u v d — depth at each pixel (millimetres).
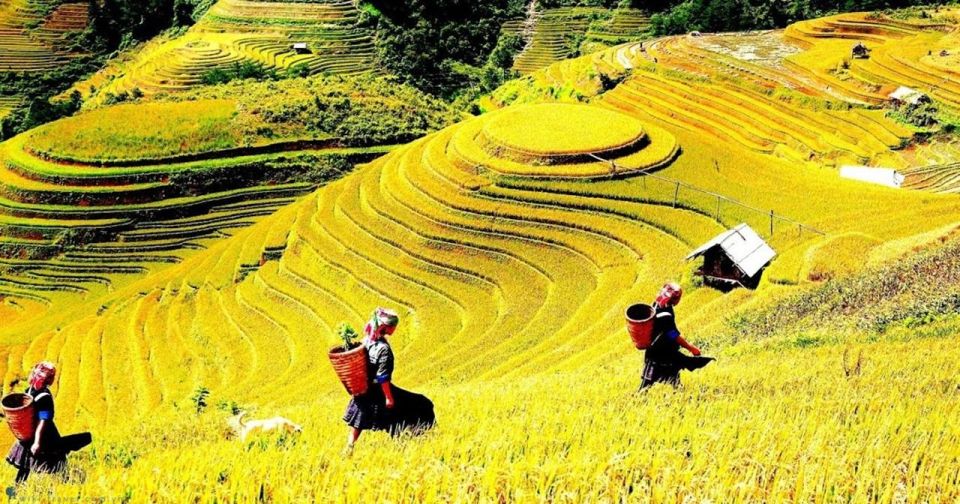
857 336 21719
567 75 102750
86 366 50344
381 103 87375
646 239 48438
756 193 51938
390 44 122188
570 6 141000
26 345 55594
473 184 55594
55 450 12094
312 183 77375
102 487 9875
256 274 56781
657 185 53562
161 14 143625
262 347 48688
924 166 71688
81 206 71438
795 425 10438
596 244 49375
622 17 134125
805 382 15250
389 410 11508
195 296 56469
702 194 52156
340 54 124438
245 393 41031
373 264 52656
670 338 13641
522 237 51094
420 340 44094
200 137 77375
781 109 84375
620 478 9133
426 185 57500
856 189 52812
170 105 82500
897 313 23594
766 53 100562
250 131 79062
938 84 82625
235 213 73562
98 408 45875
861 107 82062
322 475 9656
